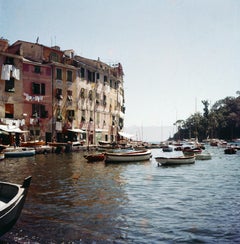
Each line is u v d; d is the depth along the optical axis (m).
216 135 121.50
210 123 117.50
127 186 16.97
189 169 26.52
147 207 12.12
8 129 38.59
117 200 13.34
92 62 57.19
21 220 10.22
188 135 136.38
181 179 20.06
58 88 47.94
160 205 12.49
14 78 41.97
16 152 34.59
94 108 56.06
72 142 46.00
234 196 14.37
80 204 12.52
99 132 57.47
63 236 8.79
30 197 13.73
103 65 60.41
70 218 10.51
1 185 9.30
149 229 9.46
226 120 117.19
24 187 8.60
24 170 23.38
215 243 8.36
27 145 39.47
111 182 18.30
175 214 11.14
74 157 35.88
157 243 8.36
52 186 16.58
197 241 8.51
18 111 42.28
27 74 43.91
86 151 47.22
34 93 44.72
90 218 10.55
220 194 14.86
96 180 18.98
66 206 12.15
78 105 51.53
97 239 8.60
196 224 9.97
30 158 34.00
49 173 21.80
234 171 25.19
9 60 41.53
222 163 33.56
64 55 50.41
